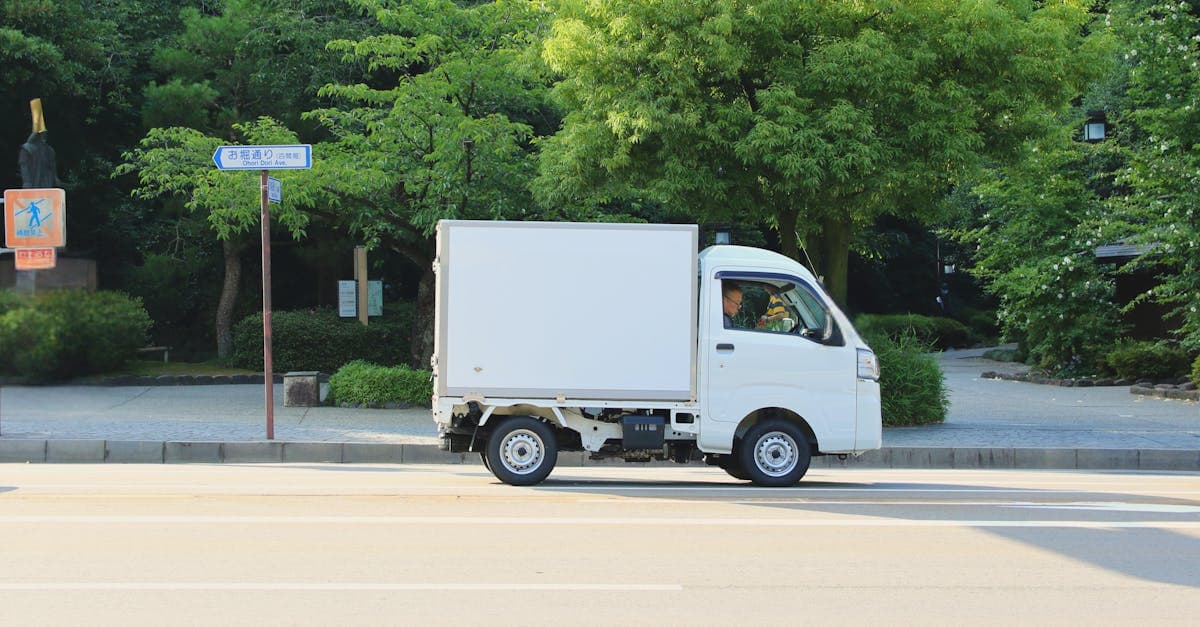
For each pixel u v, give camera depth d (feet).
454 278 35.24
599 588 21.02
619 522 28.35
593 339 35.40
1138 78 72.90
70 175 92.63
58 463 43.06
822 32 51.42
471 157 58.85
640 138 48.88
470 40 62.49
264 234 45.80
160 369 83.61
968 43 49.75
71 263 50.16
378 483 36.06
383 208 62.34
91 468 40.70
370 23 89.66
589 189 54.34
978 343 158.30
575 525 27.78
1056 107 54.03
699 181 49.70
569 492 34.27
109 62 89.56
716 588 21.20
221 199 57.31
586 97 52.11
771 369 35.83
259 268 105.29
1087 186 103.04
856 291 169.89
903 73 49.08
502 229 35.37
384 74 90.58
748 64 51.11
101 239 96.94
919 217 57.11
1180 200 69.97
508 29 62.13
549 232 35.40
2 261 47.50
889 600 20.49
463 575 21.93
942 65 51.96
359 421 53.42
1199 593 21.31
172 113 83.05
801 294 36.65
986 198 93.86
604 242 35.47
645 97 49.06
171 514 28.73
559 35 51.57
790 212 54.60
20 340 47.65
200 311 101.81
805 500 33.04
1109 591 21.40
